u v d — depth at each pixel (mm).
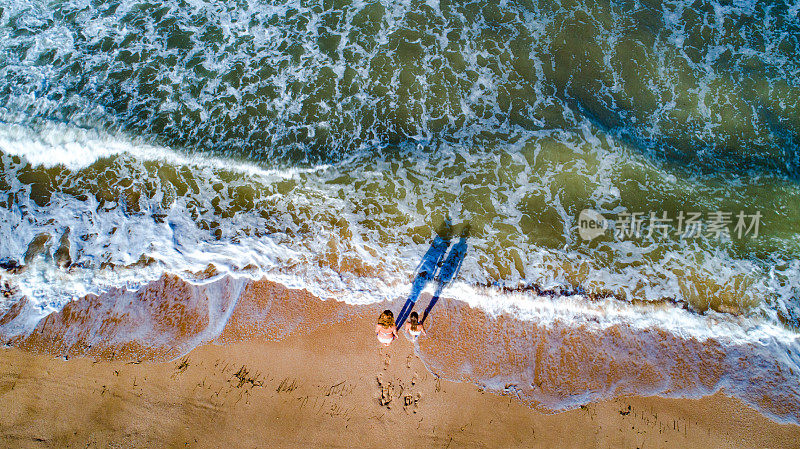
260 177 10453
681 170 10758
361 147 10969
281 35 12531
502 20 12883
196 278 9156
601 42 12523
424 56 12266
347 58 12203
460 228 9875
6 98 11008
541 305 8992
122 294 8969
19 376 8148
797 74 12094
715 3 13172
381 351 8578
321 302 9000
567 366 8500
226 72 11875
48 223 9555
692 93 11820
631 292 9133
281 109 11391
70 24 12383
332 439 7887
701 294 9117
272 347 8555
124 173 10266
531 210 10156
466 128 11281
